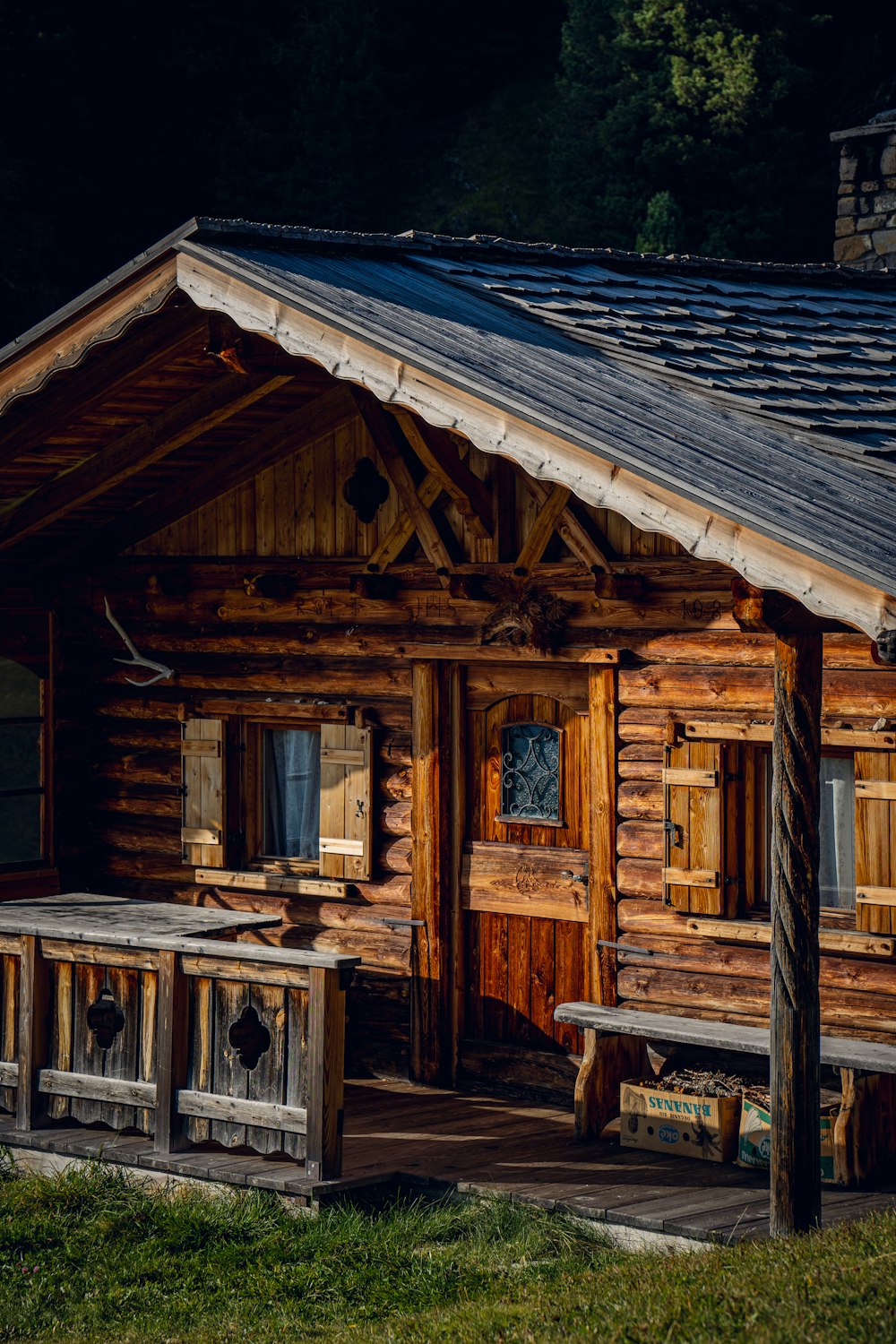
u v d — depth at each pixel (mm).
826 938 10297
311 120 34875
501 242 11844
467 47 38469
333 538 12656
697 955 10977
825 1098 10414
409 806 12383
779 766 8102
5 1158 10633
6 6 32281
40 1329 8297
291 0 36625
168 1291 8672
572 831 11695
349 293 9500
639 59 32875
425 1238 9055
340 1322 8062
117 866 13977
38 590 13977
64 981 10750
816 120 33781
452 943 12203
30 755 28609
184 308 10508
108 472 12398
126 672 13797
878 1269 6945
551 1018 11805
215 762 13266
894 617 6957
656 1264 7844
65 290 33000
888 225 16438
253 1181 9609
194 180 35125
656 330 10391
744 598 7836
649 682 11141
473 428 8523
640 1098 10344
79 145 33406
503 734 12016
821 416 9344
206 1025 10133
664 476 7621
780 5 32500
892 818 10078
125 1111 10422
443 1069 12211
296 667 12883
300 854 13203
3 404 10758
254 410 12266
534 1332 6980
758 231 31203
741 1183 9547
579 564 11391
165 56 35031
